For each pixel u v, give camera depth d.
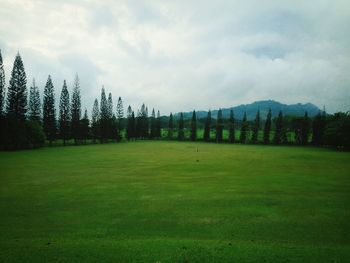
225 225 17.61
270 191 27.70
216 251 12.16
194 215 19.78
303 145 138.50
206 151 84.44
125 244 13.23
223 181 33.31
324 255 11.77
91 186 30.22
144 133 176.00
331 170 43.41
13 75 86.50
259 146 125.06
